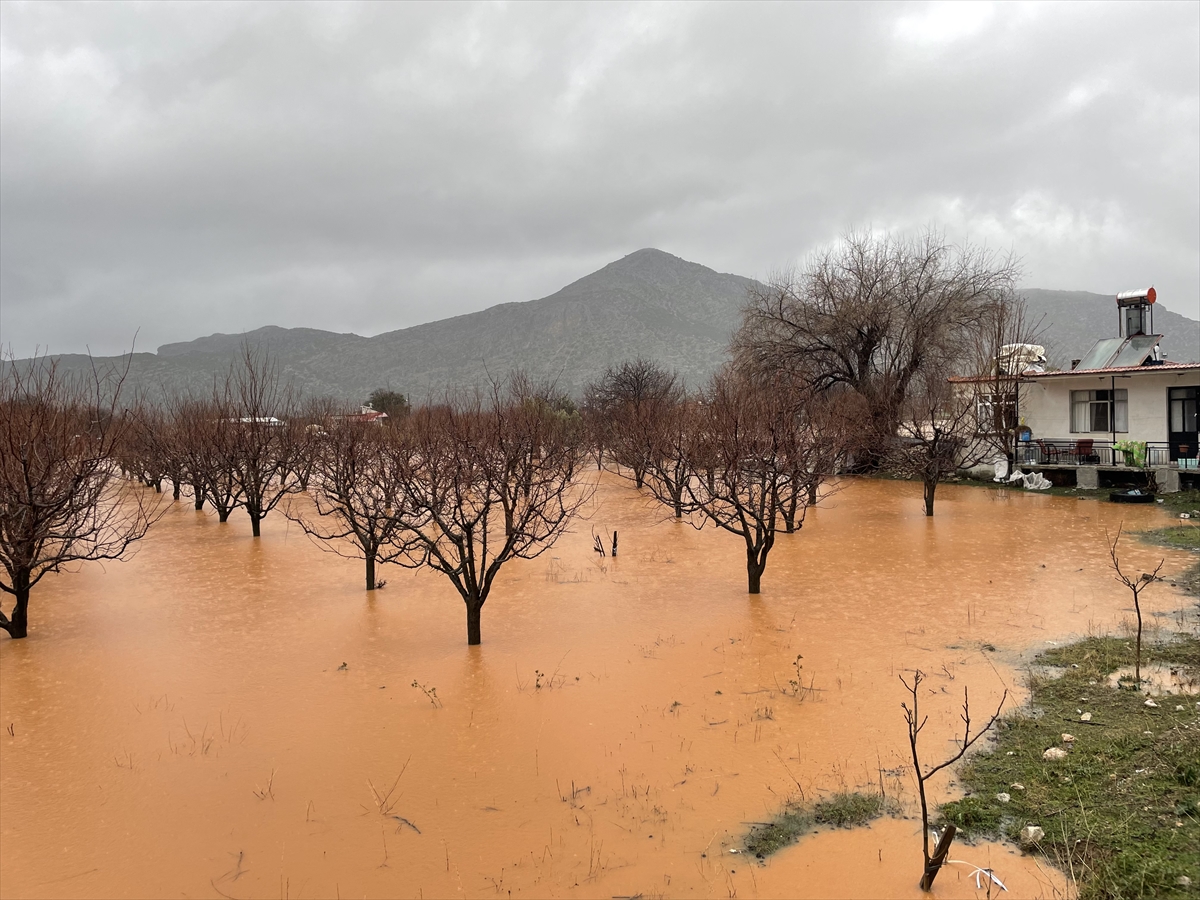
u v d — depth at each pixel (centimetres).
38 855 617
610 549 1867
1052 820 604
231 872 588
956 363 3150
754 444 1515
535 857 596
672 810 657
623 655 1062
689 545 1908
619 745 781
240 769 755
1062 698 842
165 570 1759
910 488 2903
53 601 1491
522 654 1079
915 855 579
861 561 1659
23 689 1002
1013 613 1202
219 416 2545
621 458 3288
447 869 584
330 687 972
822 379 3381
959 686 902
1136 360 2697
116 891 568
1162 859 532
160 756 789
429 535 2067
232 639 1198
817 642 1091
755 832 621
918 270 3303
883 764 719
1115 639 1038
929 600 1305
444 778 725
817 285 3434
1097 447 2664
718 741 781
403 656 1087
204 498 2680
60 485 1327
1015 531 1938
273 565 1783
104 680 1027
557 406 4650
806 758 737
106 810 684
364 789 709
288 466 2502
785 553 1783
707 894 545
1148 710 786
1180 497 2197
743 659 1028
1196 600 1224
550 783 710
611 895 548
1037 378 2691
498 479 1475
